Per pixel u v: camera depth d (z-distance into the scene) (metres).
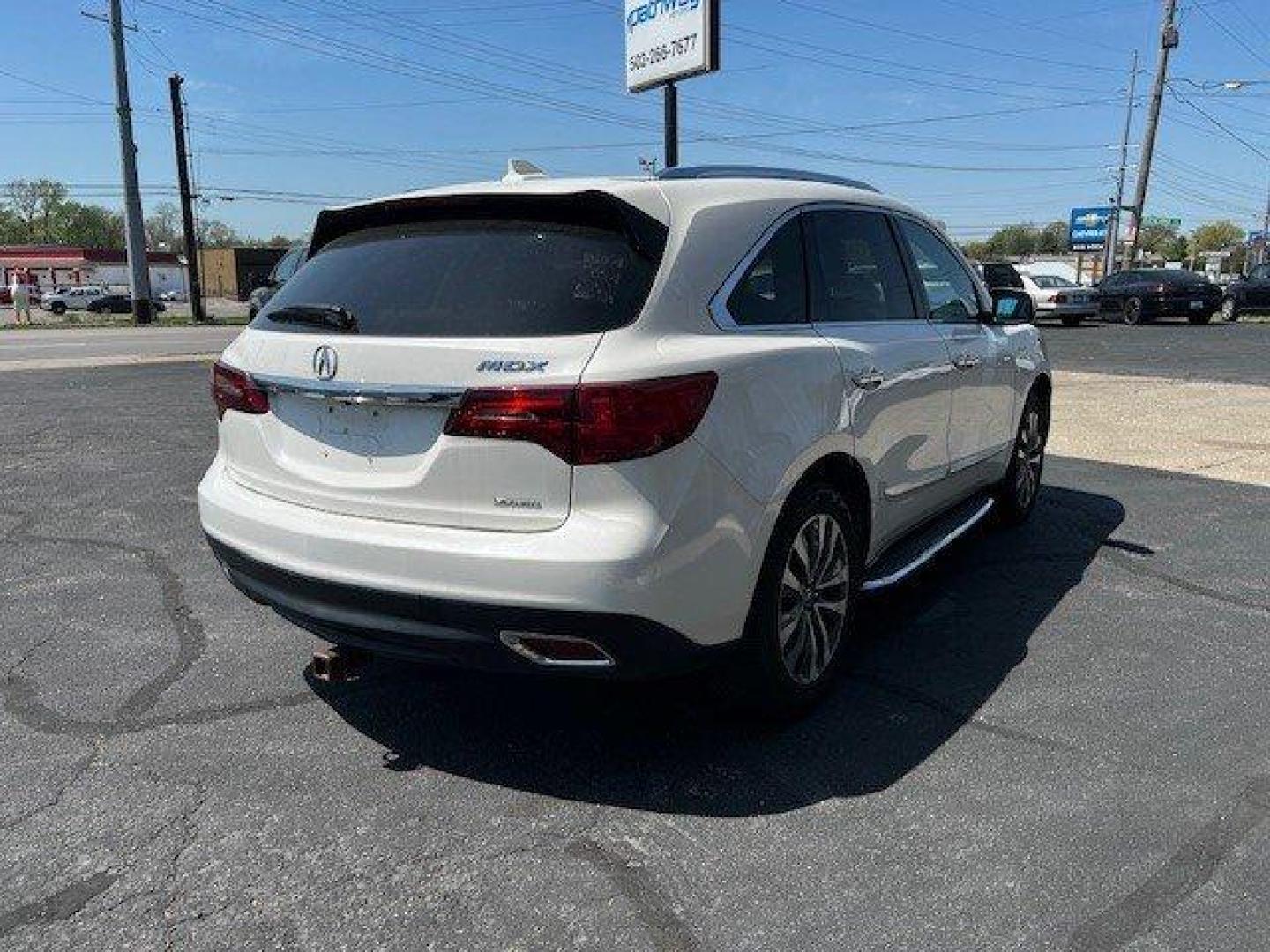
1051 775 3.10
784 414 3.13
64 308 60.22
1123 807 2.91
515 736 3.39
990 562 5.26
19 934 2.40
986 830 2.80
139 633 4.28
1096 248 49.25
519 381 2.68
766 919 2.45
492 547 2.71
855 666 3.94
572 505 2.69
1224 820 2.85
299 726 3.46
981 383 4.85
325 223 3.48
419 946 2.36
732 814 2.90
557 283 2.86
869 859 2.68
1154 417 10.23
